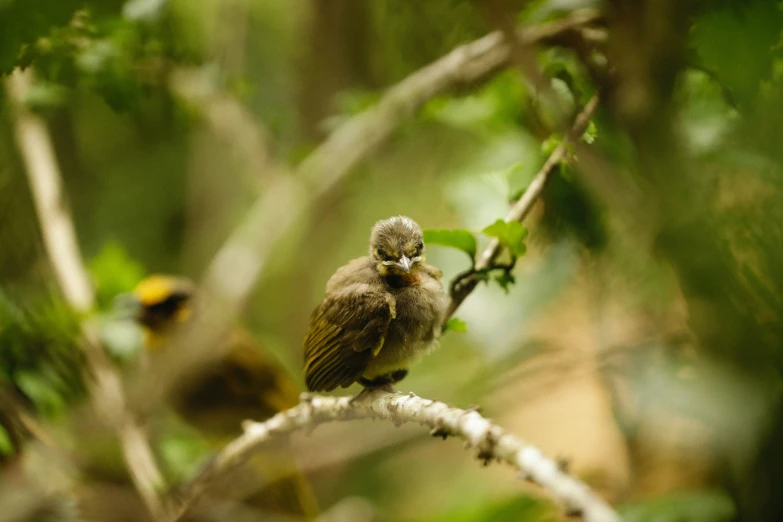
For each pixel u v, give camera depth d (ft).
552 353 35.29
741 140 19.16
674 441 28.02
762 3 17.98
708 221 19.26
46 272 37.01
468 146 45.11
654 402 25.27
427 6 32.99
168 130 52.06
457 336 47.98
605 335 31.32
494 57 32.42
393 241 26.66
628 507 25.02
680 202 20.40
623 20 20.52
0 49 19.30
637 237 24.53
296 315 54.49
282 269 54.54
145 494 33.81
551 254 32.09
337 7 47.73
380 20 43.32
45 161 37.81
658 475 28.22
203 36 45.06
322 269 54.24
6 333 31.32
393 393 22.13
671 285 27.14
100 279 42.93
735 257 18.85
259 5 51.49
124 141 53.42
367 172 45.78
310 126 49.98
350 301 26.08
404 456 52.21
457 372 43.04
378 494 49.83
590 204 29.76
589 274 31.58
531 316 31.96
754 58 18.29
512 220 22.21
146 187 55.36
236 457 28.94
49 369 32.73
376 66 47.21
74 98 45.11
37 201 37.19
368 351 25.88
